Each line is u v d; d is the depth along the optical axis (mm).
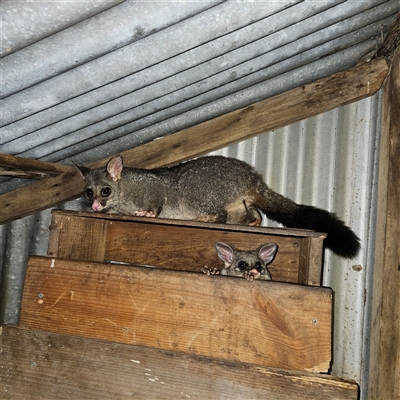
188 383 771
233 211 1289
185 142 1291
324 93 1246
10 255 1439
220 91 1167
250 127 1259
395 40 1168
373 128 1282
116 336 815
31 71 817
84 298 838
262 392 752
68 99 953
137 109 1124
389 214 1075
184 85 1054
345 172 1287
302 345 764
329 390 742
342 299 1230
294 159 1332
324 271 1256
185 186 1309
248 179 1270
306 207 1203
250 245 1232
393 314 1030
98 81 917
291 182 1323
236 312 792
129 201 1312
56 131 1110
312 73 1258
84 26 766
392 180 1092
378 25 1175
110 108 1071
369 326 1187
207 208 1282
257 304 790
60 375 806
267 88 1242
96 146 1287
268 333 776
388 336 1024
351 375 1190
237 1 833
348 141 1302
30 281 862
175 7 770
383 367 1017
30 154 1212
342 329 1218
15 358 824
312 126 1336
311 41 1101
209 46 939
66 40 780
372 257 1207
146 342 804
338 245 1126
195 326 796
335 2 942
